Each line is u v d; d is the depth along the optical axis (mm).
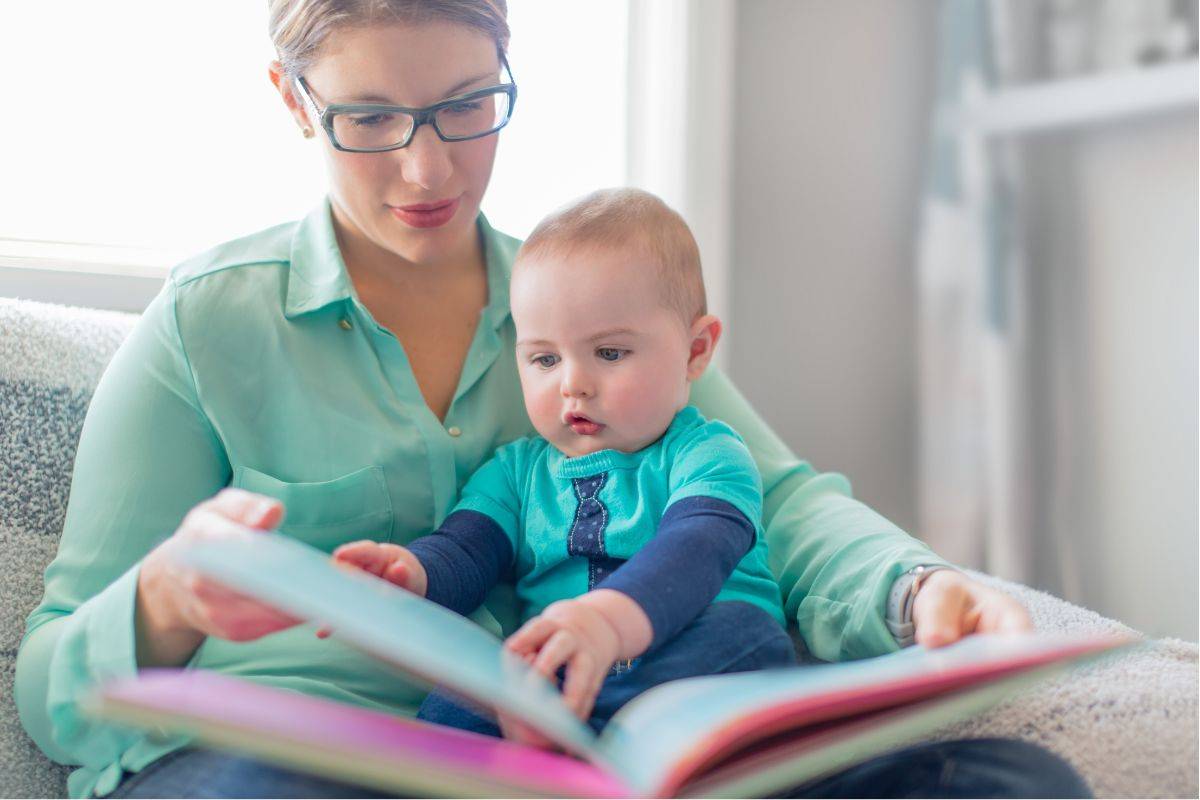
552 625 710
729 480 894
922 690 600
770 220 1805
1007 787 651
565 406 938
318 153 1494
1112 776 711
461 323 1065
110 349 1091
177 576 673
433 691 838
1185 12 1539
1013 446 1729
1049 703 768
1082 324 1667
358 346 994
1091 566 1667
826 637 918
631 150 1706
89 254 1340
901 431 1834
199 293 958
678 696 630
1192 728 736
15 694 830
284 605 536
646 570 781
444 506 990
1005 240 1724
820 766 601
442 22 882
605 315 916
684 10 1673
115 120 1369
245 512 678
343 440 958
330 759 517
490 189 1643
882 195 1809
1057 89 1663
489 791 534
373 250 1033
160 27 1388
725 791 568
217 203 1438
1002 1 1702
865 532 968
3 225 1309
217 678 563
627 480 939
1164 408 1581
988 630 765
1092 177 1644
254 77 1446
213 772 707
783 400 1828
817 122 1807
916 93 1778
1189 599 1575
